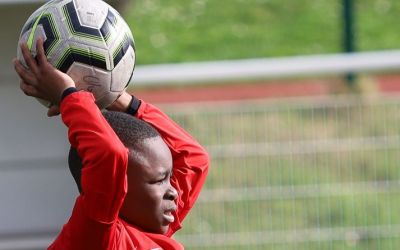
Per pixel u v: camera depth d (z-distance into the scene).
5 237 17.02
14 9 16.31
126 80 10.22
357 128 22.31
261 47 43.47
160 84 20.03
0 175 16.95
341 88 35.56
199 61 42.69
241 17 45.97
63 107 9.20
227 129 22.09
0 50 16.52
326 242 22.59
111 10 10.16
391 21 45.31
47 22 9.85
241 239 22.31
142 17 46.06
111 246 9.43
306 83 39.38
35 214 17.06
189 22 45.62
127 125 10.02
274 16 45.78
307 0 46.78
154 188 10.00
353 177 22.44
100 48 9.88
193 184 11.50
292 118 22.28
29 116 16.86
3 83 16.70
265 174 22.25
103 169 8.98
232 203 22.27
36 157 16.94
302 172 22.34
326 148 22.28
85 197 9.11
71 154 10.23
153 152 9.98
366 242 22.55
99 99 10.05
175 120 21.91
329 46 43.19
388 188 22.45
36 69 9.51
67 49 9.79
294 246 22.44
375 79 37.62
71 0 10.02
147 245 10.05
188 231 22.30
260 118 22.17
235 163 22.17
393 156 22.38
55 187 17.03
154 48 43.56
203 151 11.62
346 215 22.53
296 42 43.69
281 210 22.42
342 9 36.62
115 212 9.23
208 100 38.62
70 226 9.34
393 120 22.31
